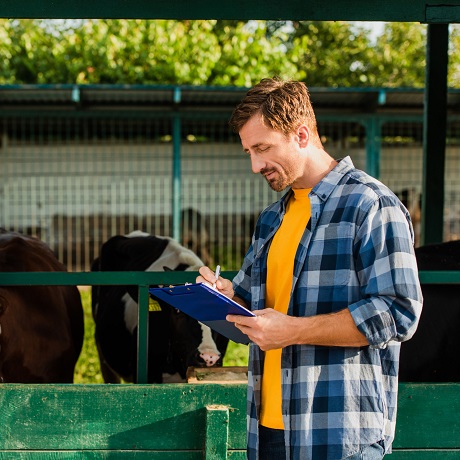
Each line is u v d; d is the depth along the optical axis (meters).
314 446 2.16
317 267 2.21
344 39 19.25
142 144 13.37
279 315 2.14
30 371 4.09
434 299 3.60
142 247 5.72
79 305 5.27
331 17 2.98
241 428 2.92
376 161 11.65
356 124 12.56
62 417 2.86
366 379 2.18
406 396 2.87
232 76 14.02
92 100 10.95
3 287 3.99
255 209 13.45
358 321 2.08
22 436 2.86
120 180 13.28
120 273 3.02
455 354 3.56
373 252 2.14
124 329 5.33
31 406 2.85
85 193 13.29
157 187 13.47
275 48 14.41
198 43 13.89
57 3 2.94
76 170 13.17
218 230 13.48
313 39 19.39
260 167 2.22
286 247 2.33
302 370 2.20
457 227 13.49
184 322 4.54
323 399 2.17
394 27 18.88
